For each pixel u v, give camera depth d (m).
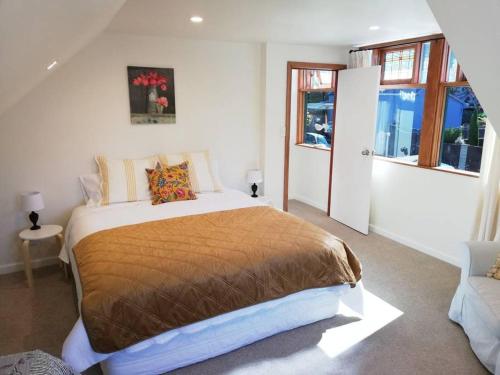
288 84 4.48
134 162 3.76
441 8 1.57
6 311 2.83
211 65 4.14
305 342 2.43
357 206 4.59
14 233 3.54
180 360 2.17
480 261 2.43
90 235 2.69
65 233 3.46
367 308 2.83
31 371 1.40
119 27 3.36
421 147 3.90
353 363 2.23
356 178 4.55
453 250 3.64
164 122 4.01
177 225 2.84
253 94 4.45
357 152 4.50
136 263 2.16
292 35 3.81
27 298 3.03
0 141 3.33
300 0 2.50
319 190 5.64
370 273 3.43
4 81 1.63
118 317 1.90
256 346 2.40
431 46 3.66
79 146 3.66
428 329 2.56
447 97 3.67
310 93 5.75
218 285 2.14
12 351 2.36
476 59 1.67
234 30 3.53
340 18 3.06
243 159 4.57
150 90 3.87
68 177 3.67
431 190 3.79
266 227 2.78
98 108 3.67
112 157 3.83
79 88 3.56
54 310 2.84
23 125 3.39
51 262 3.72
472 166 3.54
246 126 4.50
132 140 3.89
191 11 2.79
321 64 4.59
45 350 2.38
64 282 3.32
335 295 2.63
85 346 1.88
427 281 3.27
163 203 3.55
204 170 4.01
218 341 2.26
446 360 2.25
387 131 4.45
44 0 1.01
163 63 3.89
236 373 2.16
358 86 4.39
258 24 3.27
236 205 3.49
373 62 4.46
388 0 2.51
